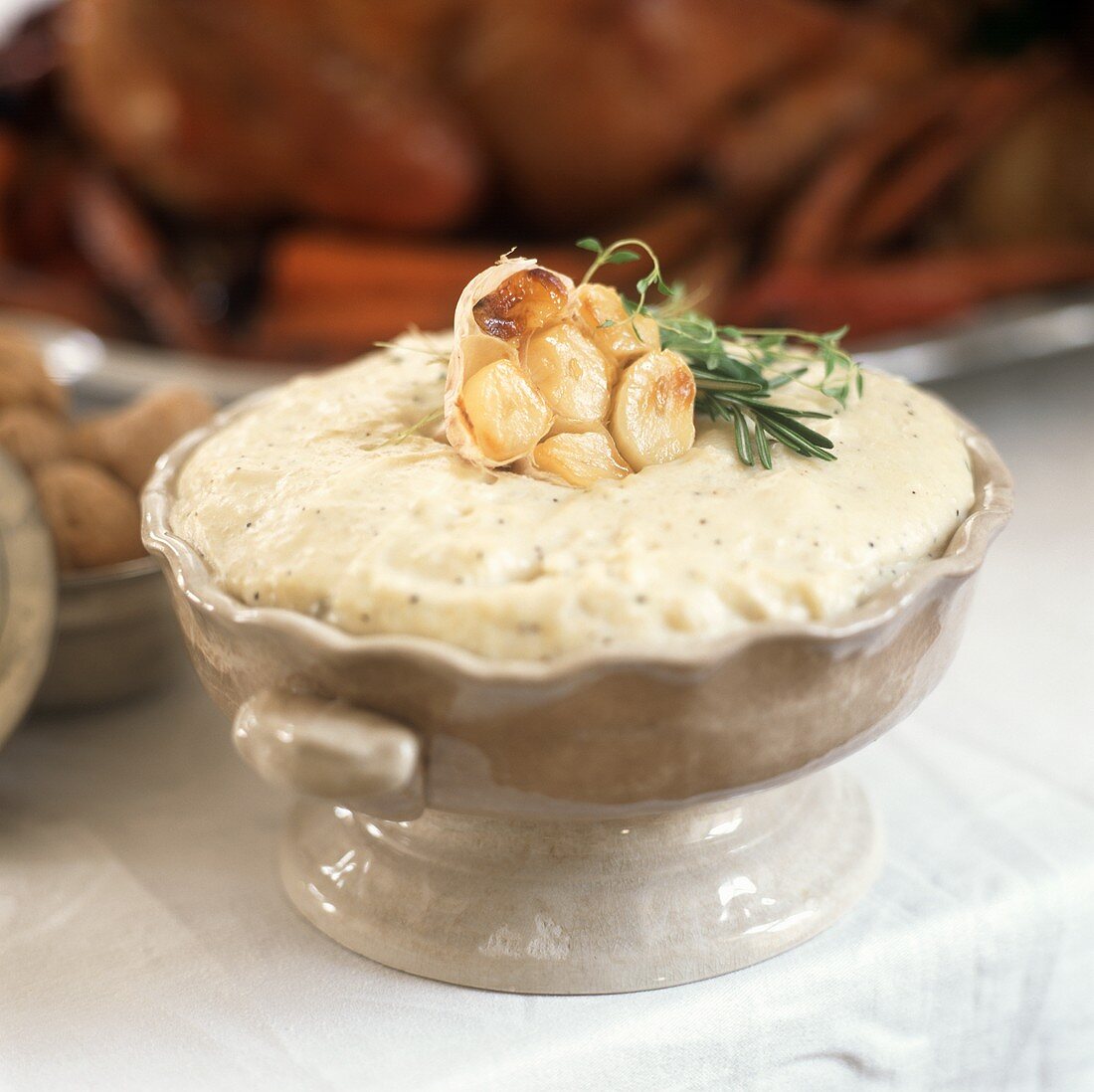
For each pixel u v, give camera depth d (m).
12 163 1.02
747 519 0.51
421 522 0.51
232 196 0.96
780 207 1.01
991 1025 0.58
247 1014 0.54
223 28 0.91
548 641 0.49
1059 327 0.91
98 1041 0.53
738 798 0.56
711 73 0.97
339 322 0.90
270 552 0.51
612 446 0.53
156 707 0.68
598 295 0.54
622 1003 0.54
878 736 0.53
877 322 0.91
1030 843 0.60
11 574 0.60
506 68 0.95
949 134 0.99
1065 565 0.78
